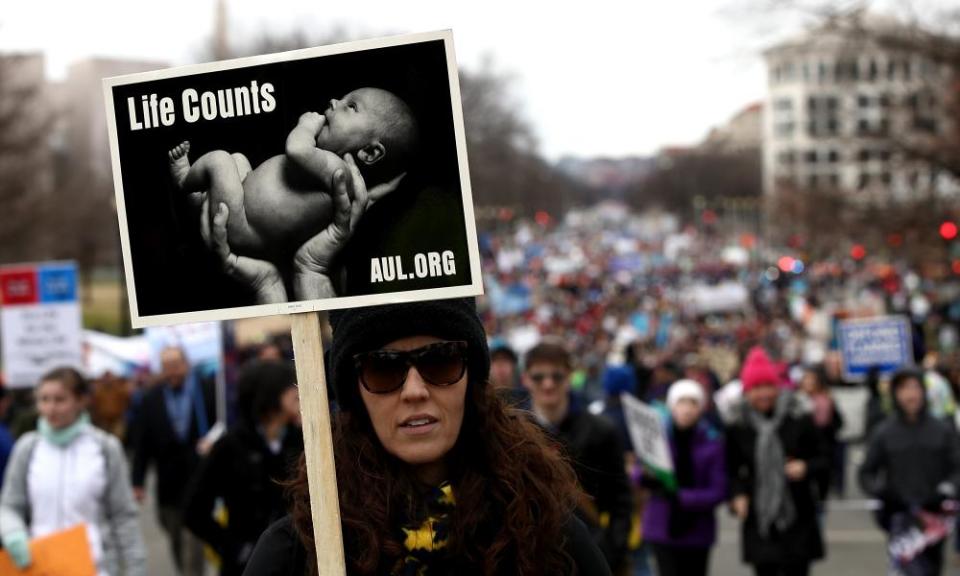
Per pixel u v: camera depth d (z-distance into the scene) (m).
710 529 9.08
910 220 26.17
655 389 14.98
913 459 9.77
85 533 6.79
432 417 2.90
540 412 6.98
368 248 2.94
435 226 2.92
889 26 21.23
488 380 3.06
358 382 2.99
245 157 2.98
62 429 7.26
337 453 2.98
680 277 113.12
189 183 2.99
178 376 10.40
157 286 3.00
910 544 9.77
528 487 2.94
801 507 9.04
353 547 2.88
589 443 6.87
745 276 104.00
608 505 6.89
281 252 2.95
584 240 157.38
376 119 2.94
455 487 2.94
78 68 107.38
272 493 6.82
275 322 26.72
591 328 54.66
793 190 39.75
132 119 3.01
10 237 44.72
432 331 2.94
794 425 9.08
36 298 12.22
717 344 55.69
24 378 12.26
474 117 85.69
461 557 2.88
